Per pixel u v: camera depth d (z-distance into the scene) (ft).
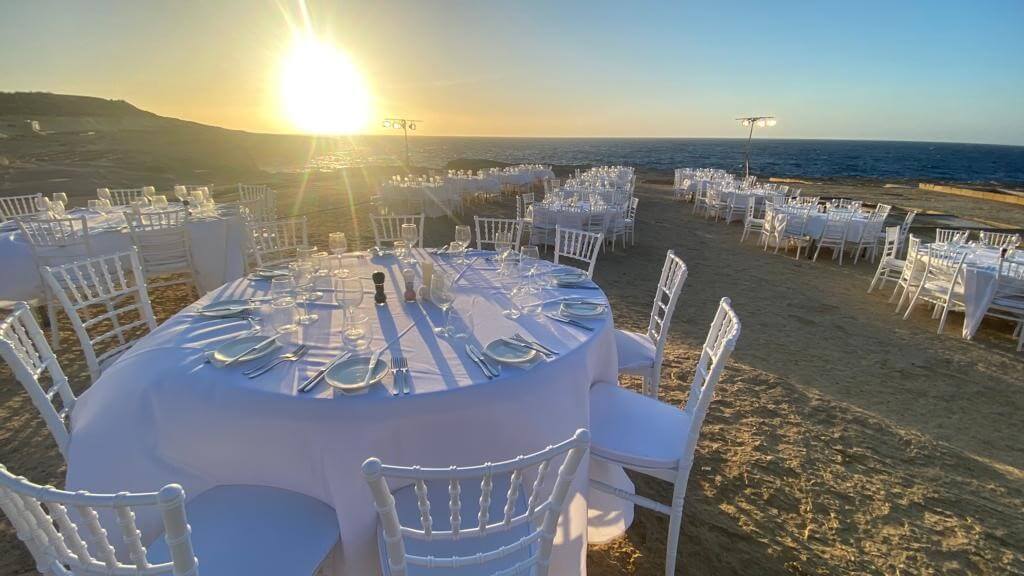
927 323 17.48
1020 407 11.90
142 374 5.46
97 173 56.39
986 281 15.47
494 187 46.52
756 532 7.80
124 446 5.27
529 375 5.47
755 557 7.32
